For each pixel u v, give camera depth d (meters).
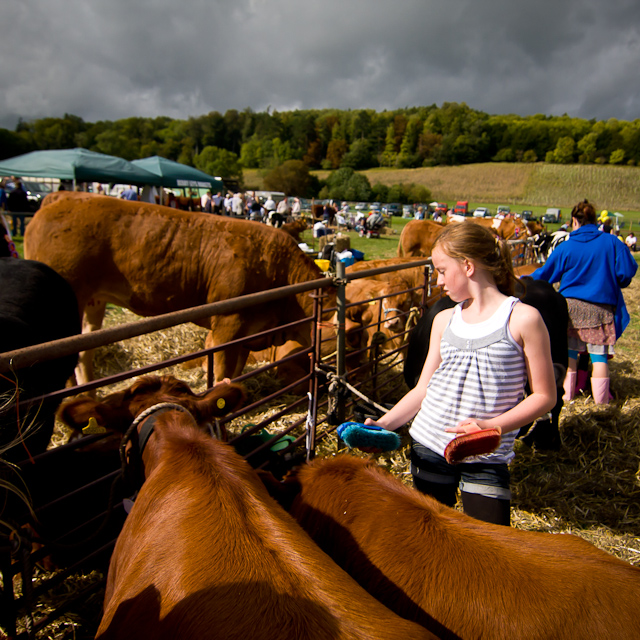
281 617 1.00
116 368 5.13
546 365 1.71
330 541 1.48
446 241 1.76
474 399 1.78
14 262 3.41
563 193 89.00
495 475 1.82
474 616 1.19
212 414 1.83
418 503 1.49
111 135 96.56
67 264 4.22
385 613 1.02
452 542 1.34
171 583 1.12
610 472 3.61
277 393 3.07
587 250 4.33
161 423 1.61
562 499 3.27
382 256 16.41
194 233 4.34
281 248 4.48
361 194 76.12
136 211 4.32
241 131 141.75
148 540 1.27
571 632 1.12
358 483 1.58
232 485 1.36
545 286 3.46
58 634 2.15
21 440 1.83
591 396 4.84
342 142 128.38
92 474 2.58
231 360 4.46
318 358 3.38
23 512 2.13
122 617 1.17
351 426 1.75
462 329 1.81
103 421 1.73
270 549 1.17
